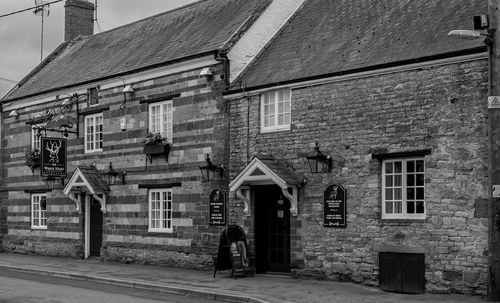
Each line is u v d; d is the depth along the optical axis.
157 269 21.05
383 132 16.36
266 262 19.36
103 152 24.53
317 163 17.64
